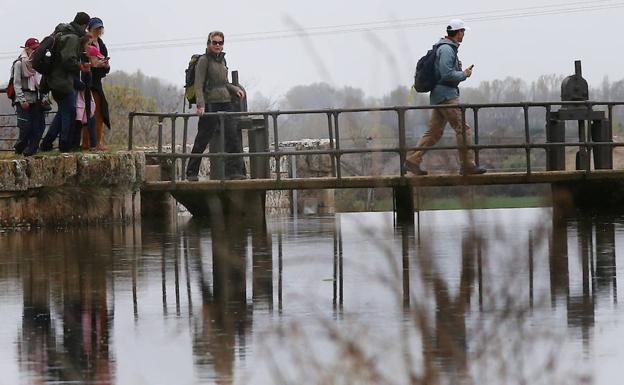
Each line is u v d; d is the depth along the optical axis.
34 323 14.73
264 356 11.83
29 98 30.44
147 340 13.41
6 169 28.73
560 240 23.03
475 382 9.70
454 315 12.66
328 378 9.48
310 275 18.41
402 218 29.38
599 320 13.74
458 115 29.61
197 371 11.62
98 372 11.78
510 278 9.86
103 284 18.14
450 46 29.77
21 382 11.41
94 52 31.25
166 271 19.67
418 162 29.36
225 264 20.38
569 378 10.39
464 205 9.25
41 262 21.33
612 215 29.55
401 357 10.06
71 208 29.88
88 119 31.30
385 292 16.06
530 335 11.06
